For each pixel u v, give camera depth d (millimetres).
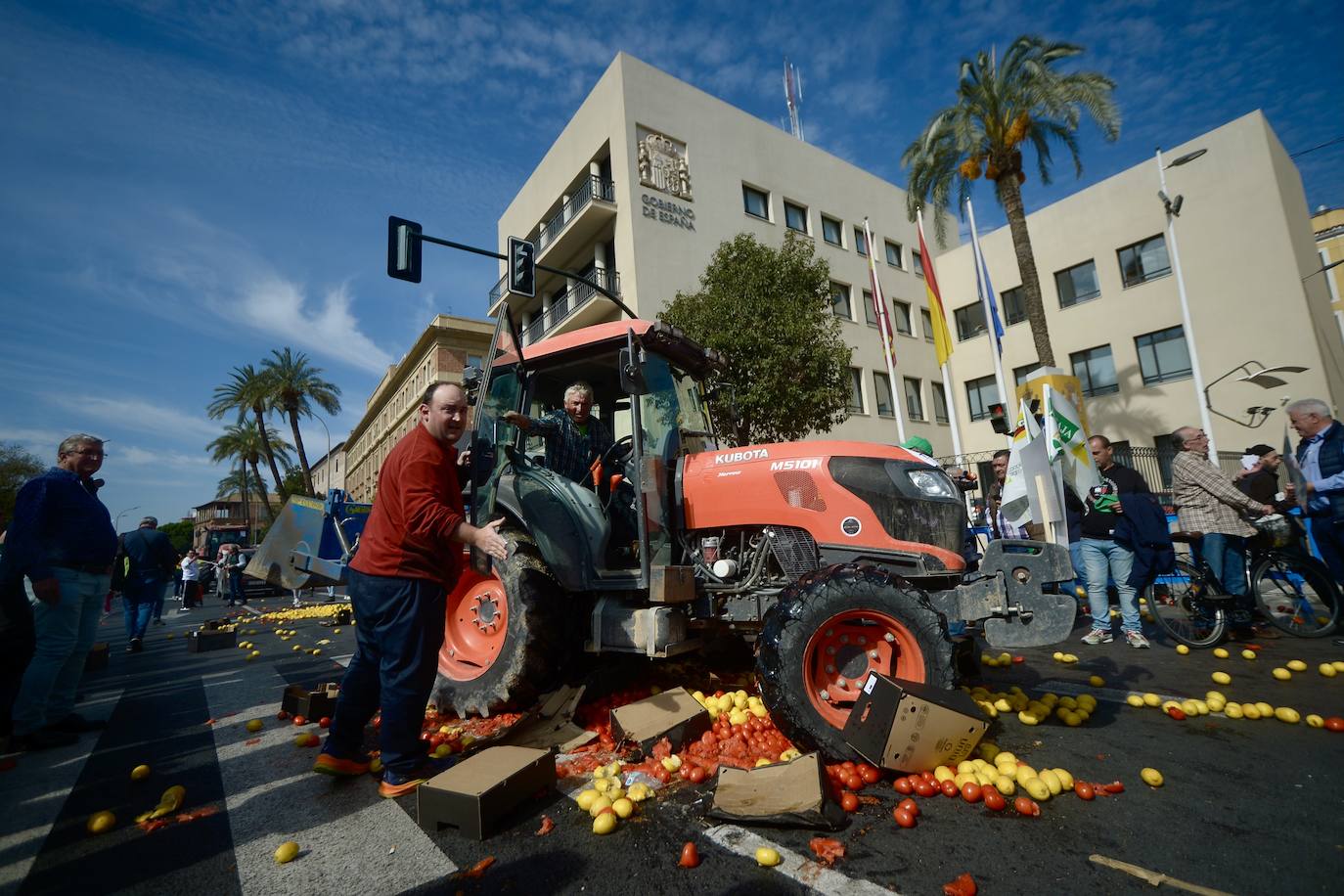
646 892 2100
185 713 4750
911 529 3783
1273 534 6105
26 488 4027
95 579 4250
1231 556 5984
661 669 4684
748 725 3607
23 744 3896
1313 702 4059
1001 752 3135
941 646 3107
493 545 2805
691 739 3416
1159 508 5898
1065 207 22906
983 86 17078
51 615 4020
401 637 2939
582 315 21000
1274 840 2318
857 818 2572
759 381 13539
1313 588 5922
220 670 6605
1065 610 3299
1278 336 18203
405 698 2949
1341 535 5582
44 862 2451
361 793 3025
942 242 20359
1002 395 14383
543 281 24219
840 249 24703
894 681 2871
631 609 3785
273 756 3613
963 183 18844
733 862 2275
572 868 2271
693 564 4113
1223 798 2688
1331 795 2674
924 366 26516
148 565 8914
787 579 3801
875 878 2125
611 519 4324
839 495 3857
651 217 19391
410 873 2277
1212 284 19516
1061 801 2703
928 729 2793
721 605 3936
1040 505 6566
